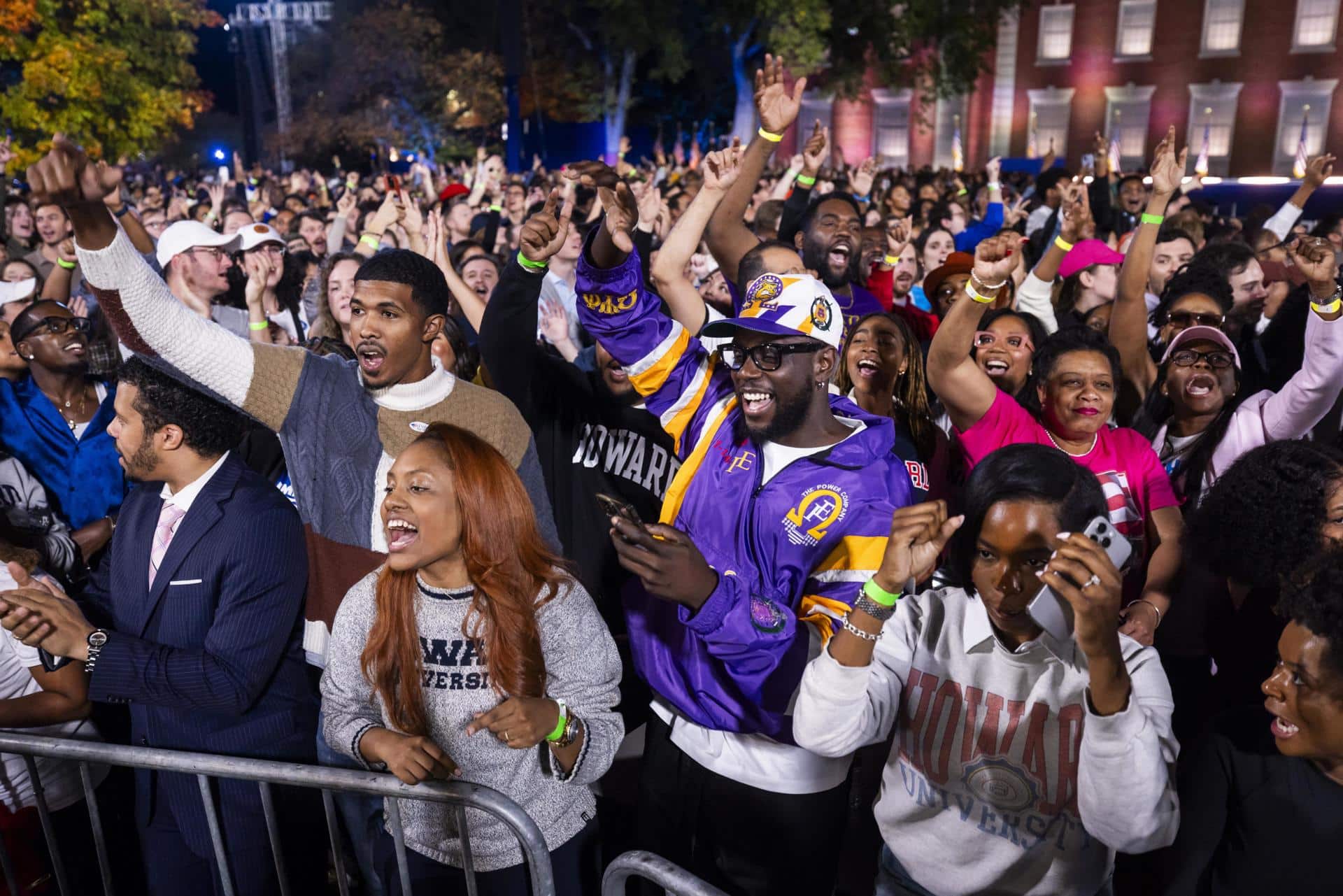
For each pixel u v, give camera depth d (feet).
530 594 7.58
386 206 17.44
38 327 12.76
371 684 7.77
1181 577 10.59
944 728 6.82
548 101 124.26
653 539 7.18
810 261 14.75
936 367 10.37
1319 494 8.54
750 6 94.79
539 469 10.08
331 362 9.29
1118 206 33.65
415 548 7.32
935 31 98.48
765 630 7.47
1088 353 10.52
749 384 8.25
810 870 8.57
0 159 28.35
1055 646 6.30
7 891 9.09
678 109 127.54
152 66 72.95
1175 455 12.37
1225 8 99.60
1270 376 15.84
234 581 8.49
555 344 18.61
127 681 8.18
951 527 6.21
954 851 6.97
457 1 125.29
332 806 7.83
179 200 40.55
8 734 8.30
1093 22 104.83
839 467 8.24
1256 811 5.98
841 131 115.55
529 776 7.86
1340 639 5.42
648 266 17.69
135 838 10.48
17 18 62.69
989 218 34.09
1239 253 16.62
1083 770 6.11
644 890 9.12
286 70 131.64
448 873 7.99
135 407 8.46
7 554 8.96
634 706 11.85
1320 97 97.60
